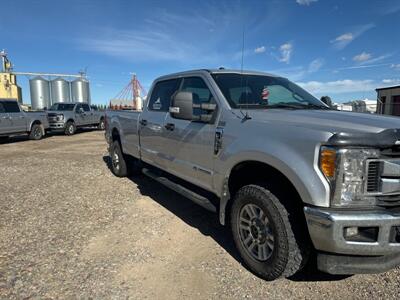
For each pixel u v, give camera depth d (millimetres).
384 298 2746
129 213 4797
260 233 3020
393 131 2473
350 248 2434
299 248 2758
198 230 4188
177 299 2756
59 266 3254
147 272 3170
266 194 2883
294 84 4512
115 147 7016
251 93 3840
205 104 3725
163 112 4863
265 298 2760
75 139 16281
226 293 2836
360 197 2422
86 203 5246
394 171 2441
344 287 2916
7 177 7074
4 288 2865
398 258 2658
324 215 2420
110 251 3590
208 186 3711
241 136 3158
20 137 17188
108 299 2742
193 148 3916
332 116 2990
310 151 2527
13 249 3607
